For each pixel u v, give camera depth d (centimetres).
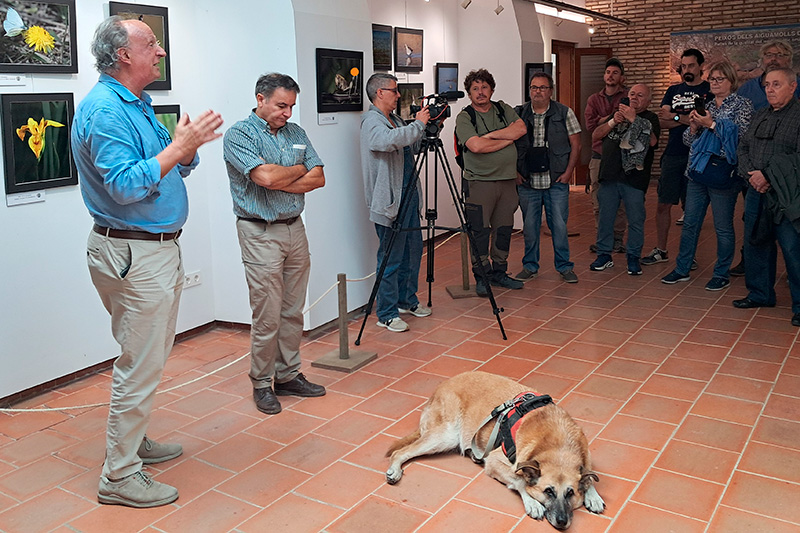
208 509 294
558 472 269
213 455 339
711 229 838
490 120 583
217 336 513
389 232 498
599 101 810
